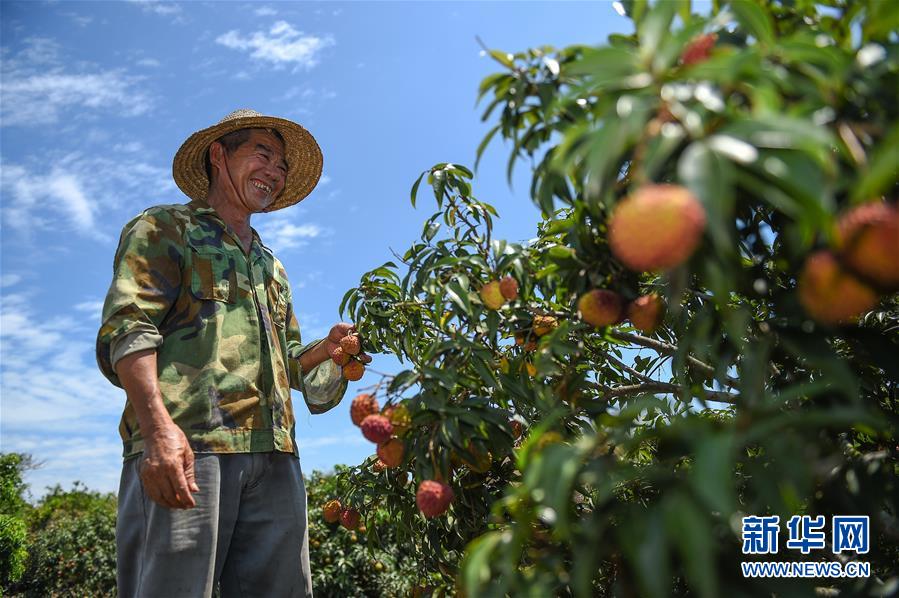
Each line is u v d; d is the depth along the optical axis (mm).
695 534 744
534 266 1657
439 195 1874
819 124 880
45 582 13453
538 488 917
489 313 1636
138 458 2137
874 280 858
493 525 1747
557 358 1676
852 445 1515
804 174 753
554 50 1240
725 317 996
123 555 2174
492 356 1666
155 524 2055
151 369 2062
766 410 897
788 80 908
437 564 2012
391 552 6961
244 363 2365
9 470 17578
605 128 841
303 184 3244
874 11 954
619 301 1358
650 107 826
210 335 2303
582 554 906
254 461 2326
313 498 7566
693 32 887
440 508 1402
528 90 1261
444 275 1803
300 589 2408
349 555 6996
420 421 1533
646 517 805
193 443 2154
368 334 2178
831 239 787
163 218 2352
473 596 880
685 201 788
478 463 1578
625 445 1028
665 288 1564
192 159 2863
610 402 1707
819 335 1108
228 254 2477
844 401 1174
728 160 766
